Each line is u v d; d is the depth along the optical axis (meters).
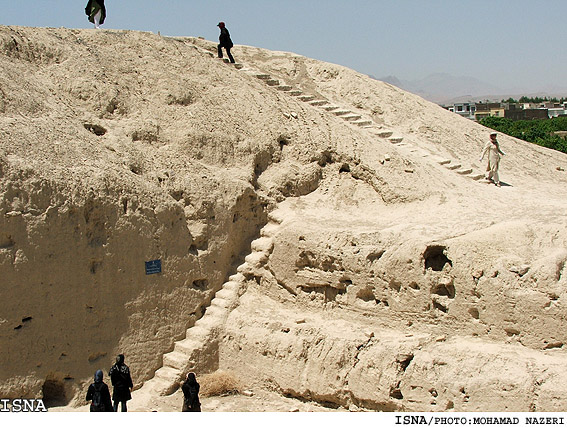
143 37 18.08
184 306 14.62
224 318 14.74
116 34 17.67
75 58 16.06
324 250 14.12
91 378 12.93
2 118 13.07
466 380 11.48
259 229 16.17
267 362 13.89
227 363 14.46
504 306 11.78
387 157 16.47
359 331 13.34
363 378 12.65
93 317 13.09
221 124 16.69
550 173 19.83
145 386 13.68
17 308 11.95
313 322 14.08
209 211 15.16
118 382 11.93
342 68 23.06
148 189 14.20
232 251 15.71
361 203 16.06
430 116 21.91
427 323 12.80
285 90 20.45
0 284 11.71
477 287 12.16
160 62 17.48
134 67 16.91
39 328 12.25
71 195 12.77
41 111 14.10
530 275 11.60
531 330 11.50
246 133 16.91
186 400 11.80
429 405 11.84
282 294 14.98
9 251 11.84
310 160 16.92
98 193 13.21
